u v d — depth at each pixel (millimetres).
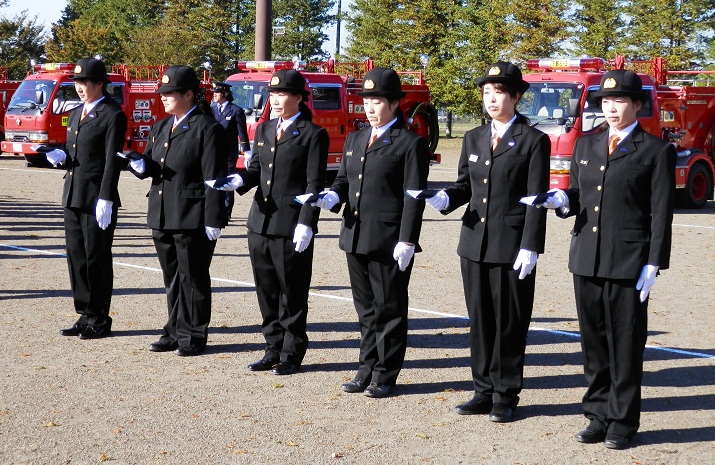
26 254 11086
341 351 7039
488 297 5625
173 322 6988
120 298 8680
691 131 17938
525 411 5750
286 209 6309
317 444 5066
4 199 16906
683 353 7125
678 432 5395
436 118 23391
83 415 5461
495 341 5605
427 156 5906
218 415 5516
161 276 9797
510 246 5461
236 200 17469
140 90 24125
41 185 19609
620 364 5121
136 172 6660
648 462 4910
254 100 18562
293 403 5793
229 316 8070
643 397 6070
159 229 6766
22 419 5367
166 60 50781
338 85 19891
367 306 6098
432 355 6992
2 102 26250
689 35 49781
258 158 6500
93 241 7105
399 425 5426
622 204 5078
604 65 17344
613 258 5062
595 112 16281
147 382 6152
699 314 8477
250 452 4918
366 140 6027
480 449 5059
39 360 6598
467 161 5680
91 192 7086
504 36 48219
